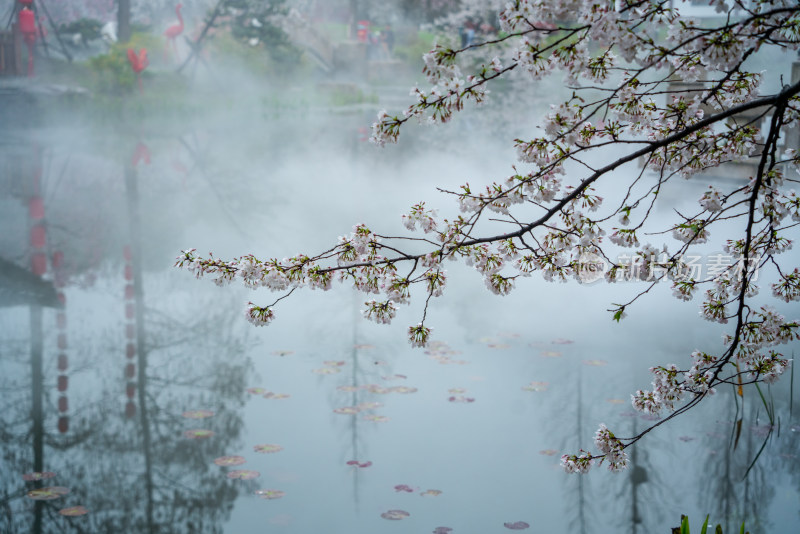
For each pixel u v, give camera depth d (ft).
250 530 11.76
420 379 18.01
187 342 20.71
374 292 8.60
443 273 8.58
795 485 12.94
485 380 17.83
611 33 7.14
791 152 8.45
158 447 14.67
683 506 12.40
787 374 17.21
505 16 7.38
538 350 19.65
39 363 19.15
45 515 12.34
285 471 13.73
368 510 12.34
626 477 13.35
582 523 11.87
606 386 17.26
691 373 9.20
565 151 7.89
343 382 17.89
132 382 17.99
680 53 7.88
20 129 69.41
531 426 15.42
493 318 22.40
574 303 23.56
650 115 8.39
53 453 14.53
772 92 25.71
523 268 8.65
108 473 13.74
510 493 12.87
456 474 13.52
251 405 16.65
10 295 24.57
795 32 7.27
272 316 8.61
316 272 8.50
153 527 11.90
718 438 14.66
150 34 97.55
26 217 35.37
